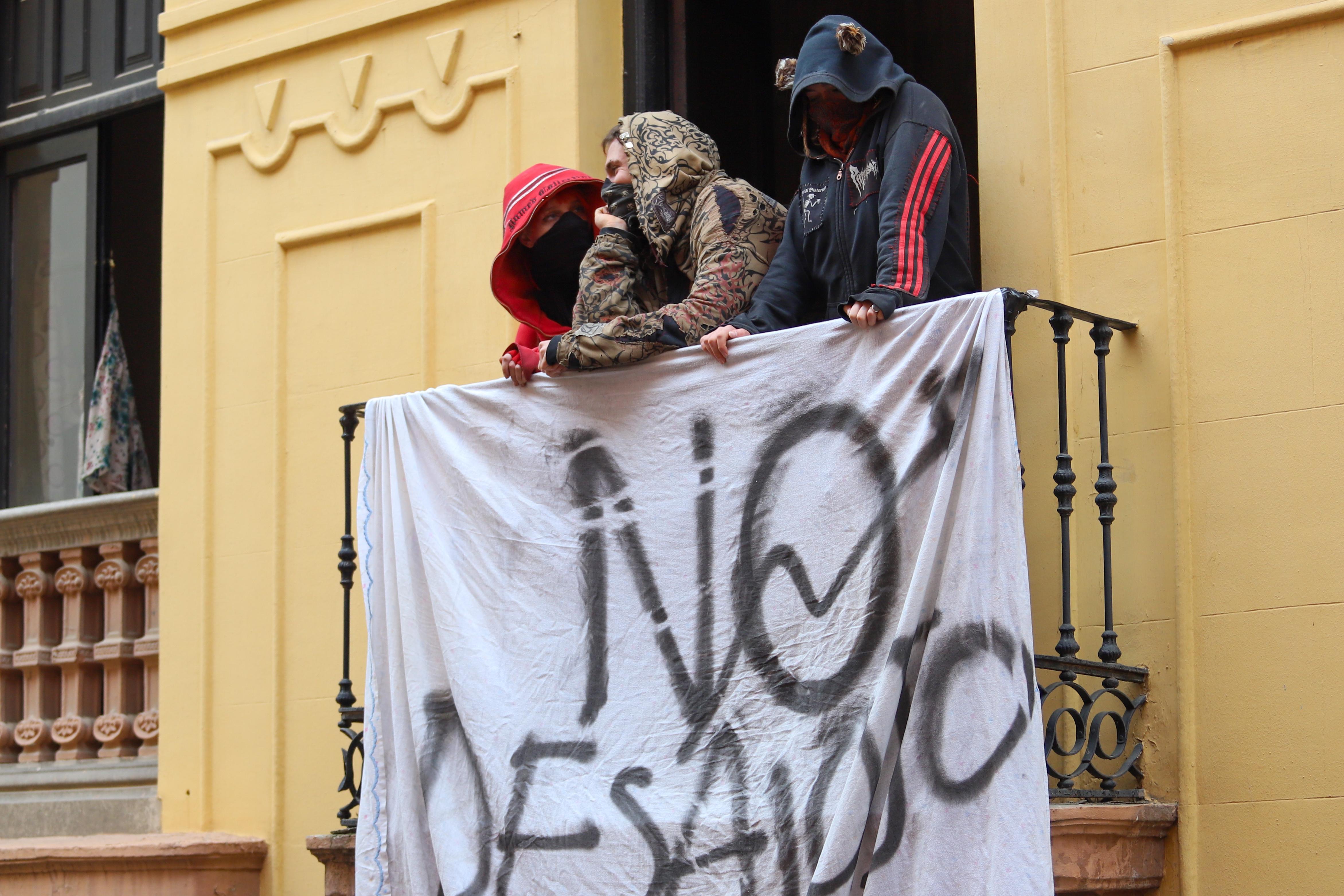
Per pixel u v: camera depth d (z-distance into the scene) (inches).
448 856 164.7
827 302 170.7
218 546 237.9
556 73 221.1
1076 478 173.8
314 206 239.3
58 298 287.6
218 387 242.7
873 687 146.9
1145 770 165.9
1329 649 157.9
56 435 285.4
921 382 149.3
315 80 242.4
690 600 159.2
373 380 229.8
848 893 139.3
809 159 173.3
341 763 221.9
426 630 174.4
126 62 281.7
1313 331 163.6
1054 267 178.9
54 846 222.7
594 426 168.4
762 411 158.6
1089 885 154.0
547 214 181.6
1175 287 171.0
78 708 253.6
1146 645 168.1
